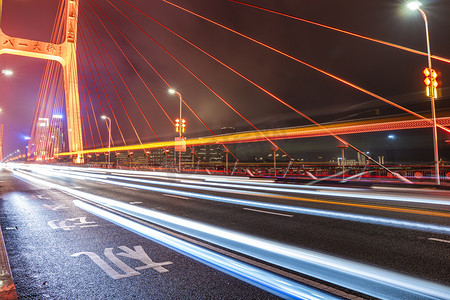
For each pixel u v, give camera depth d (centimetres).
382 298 378
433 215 933
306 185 2161
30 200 1343
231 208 1091
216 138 8581
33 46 6556
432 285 416
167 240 655
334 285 418
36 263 516
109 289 414
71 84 7019
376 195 1489
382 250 575
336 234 700
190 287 417
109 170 5428
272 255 549
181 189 1866
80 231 741
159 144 6091
